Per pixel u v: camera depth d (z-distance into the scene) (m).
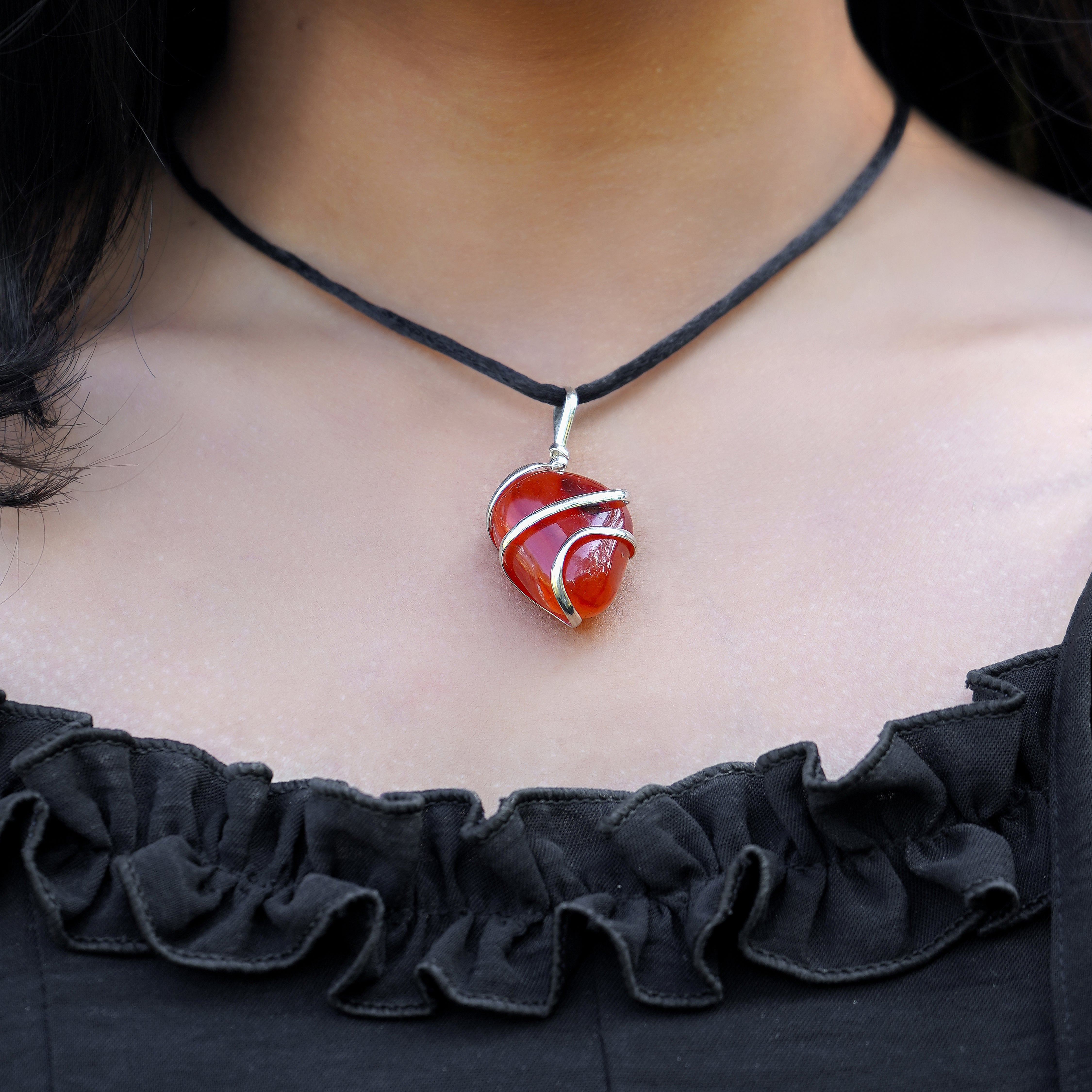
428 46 0.43
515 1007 0.38
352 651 0.41
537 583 0.41
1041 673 0.40
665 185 0.45
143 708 0.41
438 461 0.44
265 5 0.45
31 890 0.39
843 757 0.40
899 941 0.39
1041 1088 0.38
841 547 0.42
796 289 0.46
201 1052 0.38
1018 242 0.47
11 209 0.45
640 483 0.44
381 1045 0.38
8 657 0.41
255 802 0.39
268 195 0.46
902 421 0.44
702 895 0.39
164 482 0.43
